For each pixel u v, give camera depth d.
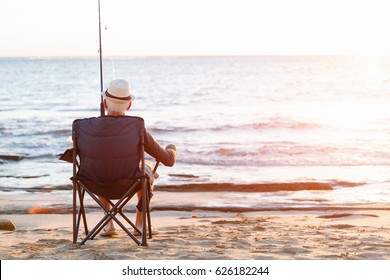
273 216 10.11
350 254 6.01
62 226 9.30
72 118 33.47
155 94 54.94
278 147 20.73
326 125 28.23
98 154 6.29
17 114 36.38
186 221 9.64
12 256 5.83
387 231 7.79
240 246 6.39
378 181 14.66
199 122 29.95
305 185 13.69
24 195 12.82
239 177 15.08
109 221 7.07
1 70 133.12
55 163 18.16
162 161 6.71
